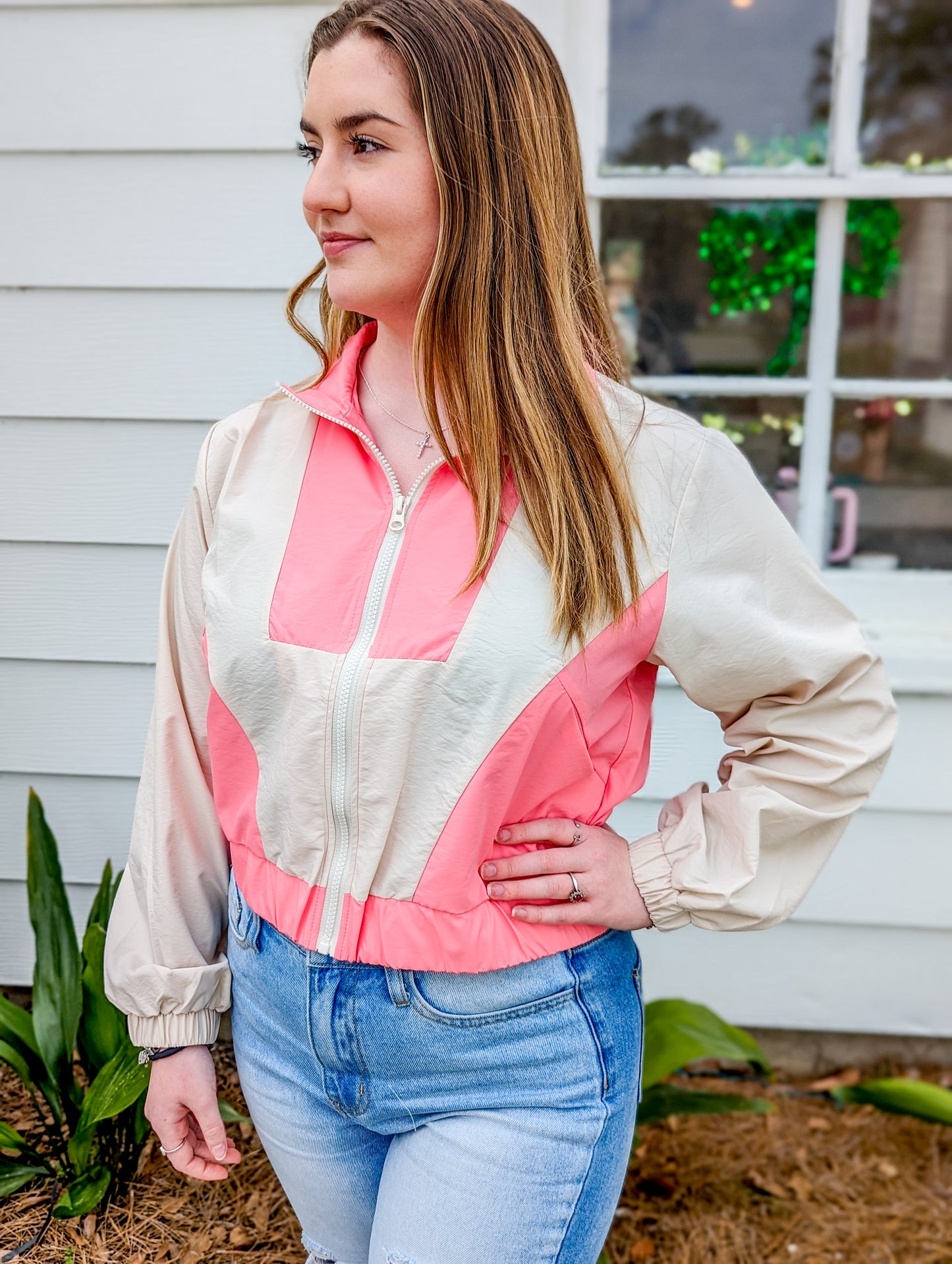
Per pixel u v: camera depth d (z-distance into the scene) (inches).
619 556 38.5
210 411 76.4
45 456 77.2
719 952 85.6
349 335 46.0
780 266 84.5
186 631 44.8
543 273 38.0
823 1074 88.4
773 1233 72.4
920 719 79.2
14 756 82.0
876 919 83.2
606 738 40.9
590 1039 40.6
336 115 36.3
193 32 70.6
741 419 87.3
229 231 73.6
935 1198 76.1
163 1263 62.2
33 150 72.5
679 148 84.4
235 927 44.7
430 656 36.8
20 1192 65.7
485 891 39.7
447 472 39.3
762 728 42.7
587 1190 40.9
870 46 91.0
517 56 37.1
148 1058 46.8
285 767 39.3
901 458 88.0
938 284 87.1
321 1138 44.0
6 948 85.3
